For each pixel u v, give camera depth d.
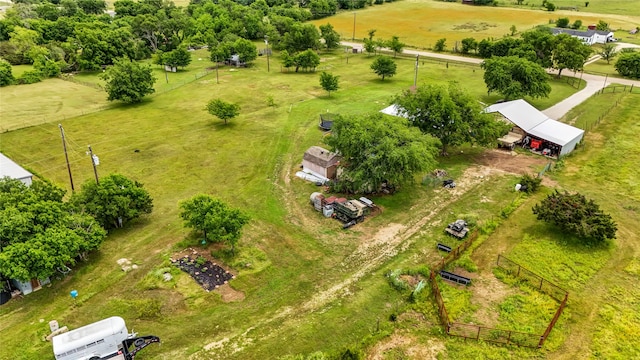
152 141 49.28
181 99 65.19
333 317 24.22
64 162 43.91
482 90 68.69
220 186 39.34
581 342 22.47
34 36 91.31
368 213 34.53
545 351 21.97
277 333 23.12
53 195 30.64
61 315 24.42
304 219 34.00
